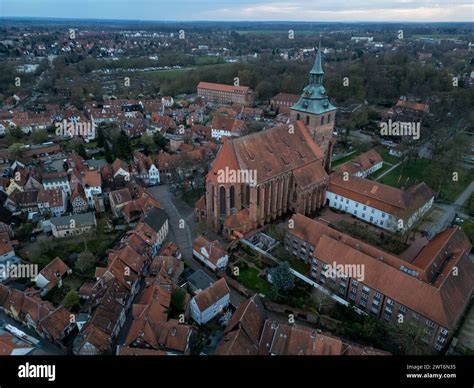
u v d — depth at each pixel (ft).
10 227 360.48
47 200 402.31
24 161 505.66
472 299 271.90
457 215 386.52
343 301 267.39
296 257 320.91
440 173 433.07
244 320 226.38
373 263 258.37
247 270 308.81
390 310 248.93
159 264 297.33
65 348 241.96
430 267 257.96
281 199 368.68
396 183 456.45
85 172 433.89
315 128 392.27
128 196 406.00
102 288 272.31
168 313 255.70
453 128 596.29
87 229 365.40
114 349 241.76
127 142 549.13
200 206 379.14
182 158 490.08
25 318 260.62
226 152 332.39
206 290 259.80
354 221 380.37
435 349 234.99
